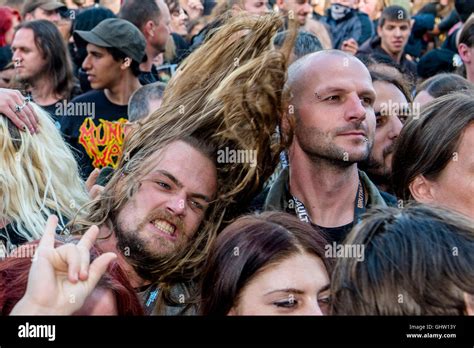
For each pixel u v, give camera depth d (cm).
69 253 126
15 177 170
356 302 133
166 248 172
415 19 279
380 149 202
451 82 206
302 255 149
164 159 173
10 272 139
